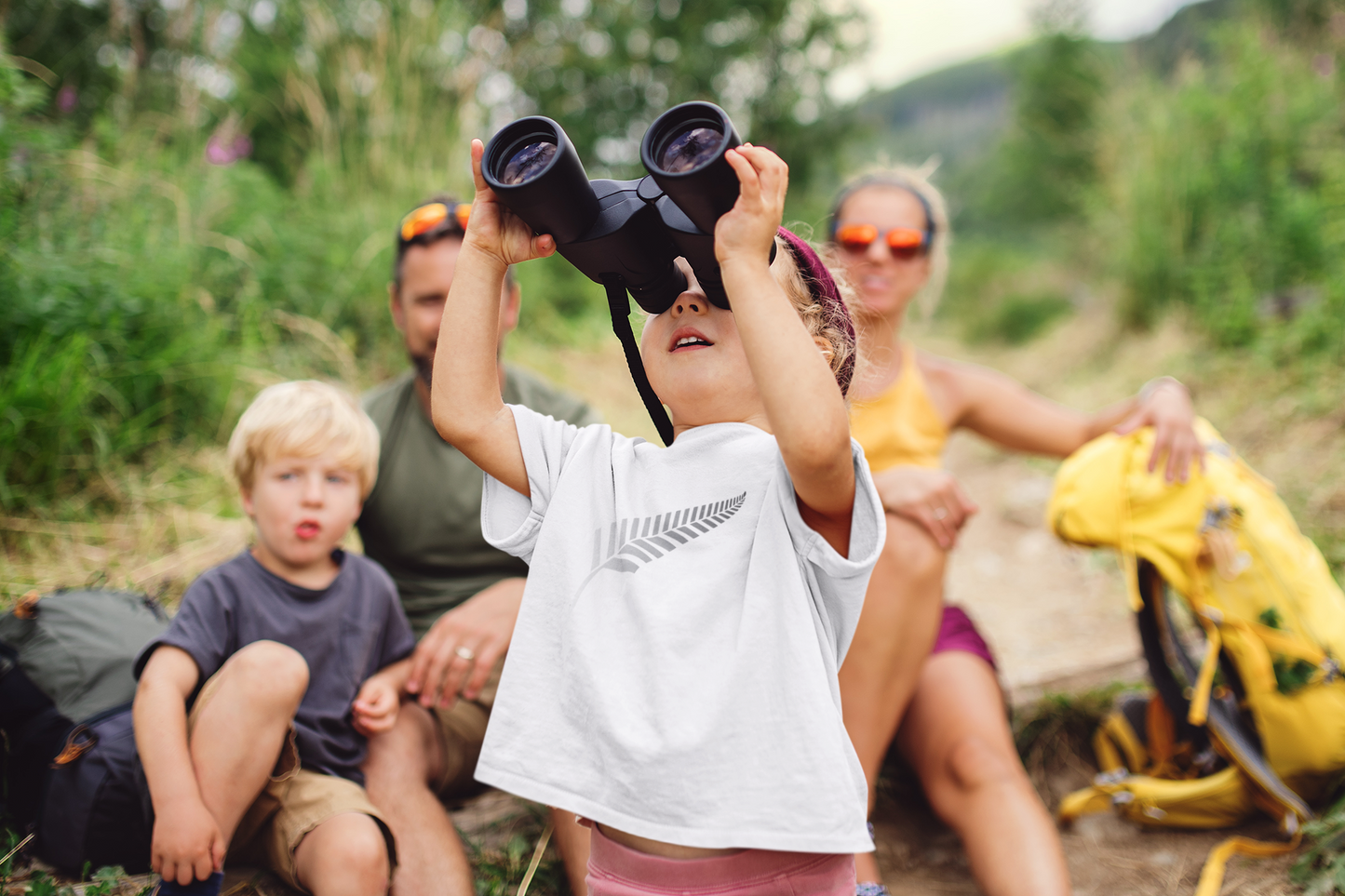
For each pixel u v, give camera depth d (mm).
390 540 2102
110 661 1681
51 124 3959
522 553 1262
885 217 2326
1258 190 6000
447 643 1795
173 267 3256
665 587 1147
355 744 1681
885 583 1786
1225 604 1858
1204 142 6820
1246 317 5242
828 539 1140
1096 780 2195
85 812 1543
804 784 1053
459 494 2086
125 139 3996
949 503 1836
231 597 1618
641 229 1124
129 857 1588
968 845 1786
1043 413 2443
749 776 1064
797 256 1295
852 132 9172
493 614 1840
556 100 7355
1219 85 6938
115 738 1576
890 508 1846
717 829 1054
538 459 1238
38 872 1581
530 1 6738
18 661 1672
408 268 2137
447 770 1835
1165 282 6949
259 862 1597
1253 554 1854
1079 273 11094
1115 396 5859
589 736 1127
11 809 1663
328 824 1482
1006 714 2090
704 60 8023
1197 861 1909
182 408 3113
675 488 1206
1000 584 3961
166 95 4500
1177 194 6828
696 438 1229
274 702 1464
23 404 2609
